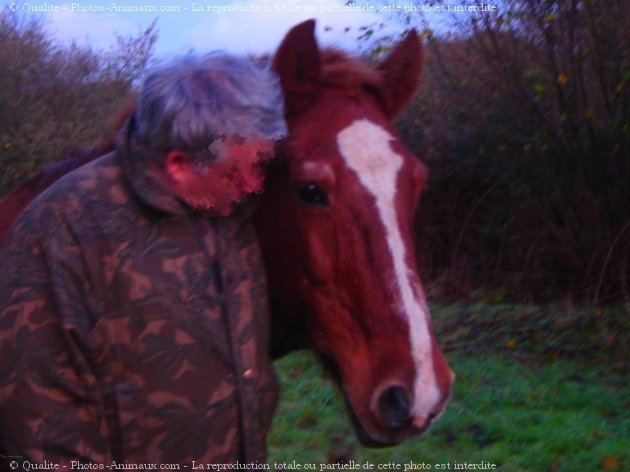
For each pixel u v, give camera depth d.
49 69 12.23
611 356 7.74
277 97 2.64
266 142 2.58
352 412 2.77
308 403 6.31
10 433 2.38
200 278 2.45
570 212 9.35
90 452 2.37
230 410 2.47
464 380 7.00
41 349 2.35
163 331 2.40
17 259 2.40
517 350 8.04
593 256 9.31
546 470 5.19
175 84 2.44
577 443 5.53
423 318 2.66
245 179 2.54
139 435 2.39
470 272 10.27
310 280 2.79
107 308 2.38
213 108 2.42
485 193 10.21
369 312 2.69
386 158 2.78
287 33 2.87
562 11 8.48
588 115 8.77
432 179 10.30
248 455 2.49
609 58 8.58
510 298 9.86
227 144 2.46
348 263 2.73
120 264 2.39
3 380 2.37
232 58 2.54
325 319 2.79
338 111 2.87
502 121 9.22
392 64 3.12
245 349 2.48
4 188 11.69
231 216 2.58
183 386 2.41
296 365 7.32
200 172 2.48
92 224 2.40
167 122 2.42
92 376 2.38
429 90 9.75
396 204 2.73
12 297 2.38
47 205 2.42
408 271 2.69
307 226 2.77
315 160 2.75
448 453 5.39
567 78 8.72
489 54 8.91
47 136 11.70
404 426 2.60
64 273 2.36
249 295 2.53
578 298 9.50
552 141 9.04
